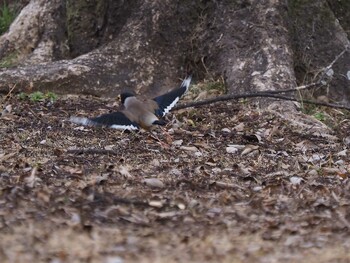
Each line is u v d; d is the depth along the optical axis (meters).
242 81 17.27
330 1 19.61
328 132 15.64
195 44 18.48
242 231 9.80
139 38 18.41
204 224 10.09
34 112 16.16
